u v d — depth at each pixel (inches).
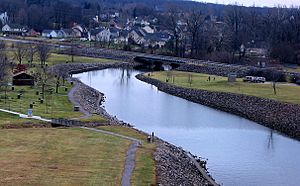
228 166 2979.8
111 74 7386.8
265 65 7628.0
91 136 3238.2
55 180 2333.9
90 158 2716.5
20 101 4256.9
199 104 5162.4
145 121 4197.8
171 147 3181.6
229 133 3887.8
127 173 2479.1
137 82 6638.8
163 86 6097.4
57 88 5007.4
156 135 3710.6
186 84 6033.5
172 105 5027.1
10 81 5305.1
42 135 3184.1
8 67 5841.5
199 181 2583.7
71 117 3752.5
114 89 5949.8
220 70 7229.3
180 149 3216.0
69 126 3516.2
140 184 2327.8
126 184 2317.9
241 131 3971.5
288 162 3122.5
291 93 5147.6
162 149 3009.4
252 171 2906.0
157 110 4724.4
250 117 4500.5
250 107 4699.8
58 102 4407.0
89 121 3641.7
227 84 5910.4
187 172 2704.2
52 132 3289.9
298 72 6771.7
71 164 2593.5
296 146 3535.9
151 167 2598.4
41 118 3629.4
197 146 3440.0
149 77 6801.2
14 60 7239.2
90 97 5088.6
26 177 2358.5
